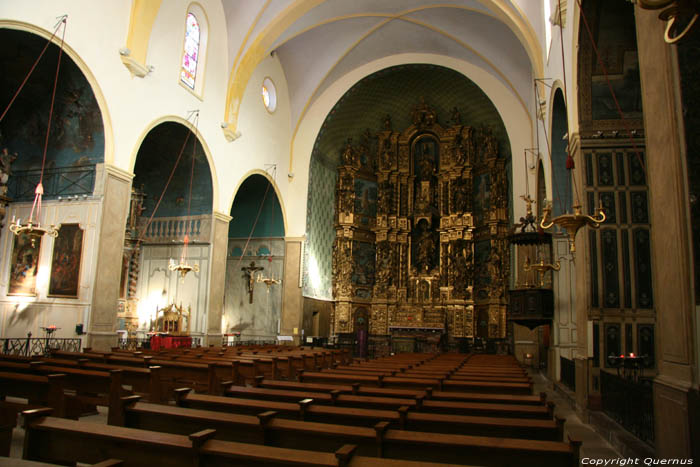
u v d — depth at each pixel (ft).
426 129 90.12
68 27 40.65
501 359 51.78
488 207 83.87
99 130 44.93
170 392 27.94
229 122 63.46
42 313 44.62
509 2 53.11
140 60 48.03
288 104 81.00
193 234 61.67
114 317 45.14
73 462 11.87
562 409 33.88
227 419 13.57
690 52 15.46
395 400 17.89
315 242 81.66
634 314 31.55
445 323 82.84
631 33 31.07
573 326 47.55
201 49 59.41
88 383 21.72
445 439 12.01
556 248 48.65
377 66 80.07
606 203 32.83
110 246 44.83
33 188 47.16
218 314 61.46
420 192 89.40
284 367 33.86
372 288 88.17
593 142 33.35
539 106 51.72
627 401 23.84
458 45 73.82
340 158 89.97
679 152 15.26
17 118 47.47
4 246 46.96
